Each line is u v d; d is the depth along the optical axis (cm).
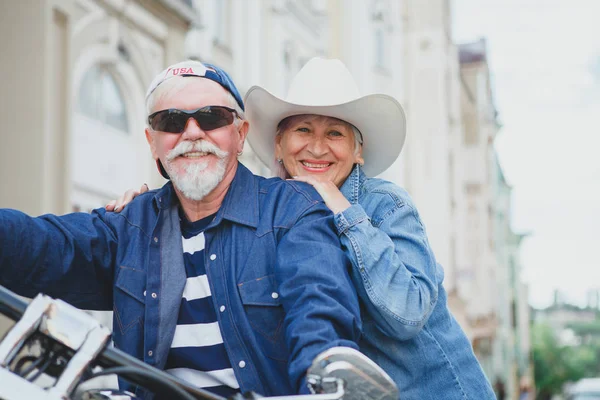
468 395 252
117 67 814
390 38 2020
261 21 1305
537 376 5681
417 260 238
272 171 302
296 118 279
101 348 158
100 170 786
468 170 2986
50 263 217
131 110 852
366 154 297
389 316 219
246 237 217
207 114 217
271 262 213
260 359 206
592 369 6106
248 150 1148
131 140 852
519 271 4309
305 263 201
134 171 852
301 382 179
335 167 278
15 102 643
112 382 413
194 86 218
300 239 209
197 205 223
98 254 223
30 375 159
